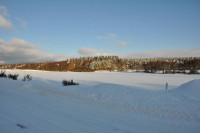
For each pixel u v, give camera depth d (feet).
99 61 453.99
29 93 38.99
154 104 27.27
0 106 25.04
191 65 275.59
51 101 29.99
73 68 425.69
